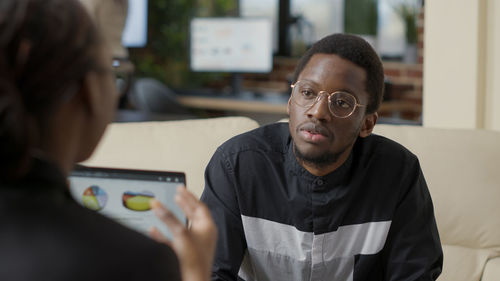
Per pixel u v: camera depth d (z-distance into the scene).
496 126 2.54
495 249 1.74
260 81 5.65
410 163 1.38
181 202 0.70
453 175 1.76
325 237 1.32
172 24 5.95
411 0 5.07
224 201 1.36
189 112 5.14
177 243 0.64
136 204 1.13
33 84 0.52
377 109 1.30
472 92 2.56
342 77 1.21
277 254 1.36
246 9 5.79
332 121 1.22
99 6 1.88
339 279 1.36
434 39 2.66
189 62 5.19
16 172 0.52
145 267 0.52
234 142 1.40
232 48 5.09
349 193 1.31
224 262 1.34
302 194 1.32
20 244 0.50
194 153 1.74
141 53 5.97
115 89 0.61
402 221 1.35
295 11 5.56
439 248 1.39
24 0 0.53
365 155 1.34
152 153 1.74
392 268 1.35
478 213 1.74
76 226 0.52
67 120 0.56
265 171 1.35
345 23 5.44
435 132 1.82
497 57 2.51
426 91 2.72
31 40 0.52
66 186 0.56
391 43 5.24
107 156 1.74
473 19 2.52
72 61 0.54
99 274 0.50
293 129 1.25
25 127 0.51
